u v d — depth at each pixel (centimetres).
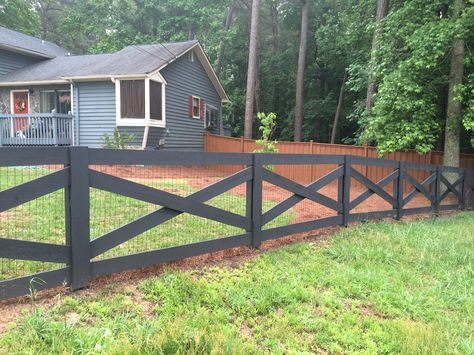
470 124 897
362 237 550
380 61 1123
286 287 347
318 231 590
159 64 1305
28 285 281
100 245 325
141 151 350
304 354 251
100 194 644
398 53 1080
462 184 943
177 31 2472
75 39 3234
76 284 309
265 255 447
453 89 948
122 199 618
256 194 469
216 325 271
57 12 3303
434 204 846
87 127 1355
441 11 1059
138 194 349
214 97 1903
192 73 1623
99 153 320
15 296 275
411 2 986
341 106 2291
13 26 2461
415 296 352
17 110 1480
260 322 290
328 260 445
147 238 448
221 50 2394
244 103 2580
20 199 272
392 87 989
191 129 1625
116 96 1281
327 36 2112
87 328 253
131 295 314
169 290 323
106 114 1326
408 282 391
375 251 475
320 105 2377
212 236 478
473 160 1199
